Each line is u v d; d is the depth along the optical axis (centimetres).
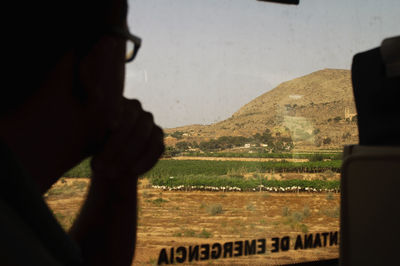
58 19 36
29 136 36
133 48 50
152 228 827
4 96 34
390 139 116
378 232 105
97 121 44
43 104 37
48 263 31
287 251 377
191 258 356
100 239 62
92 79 40
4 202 30
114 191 63
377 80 117
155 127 61
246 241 441
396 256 101
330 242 357
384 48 108
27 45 35
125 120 54
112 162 54
